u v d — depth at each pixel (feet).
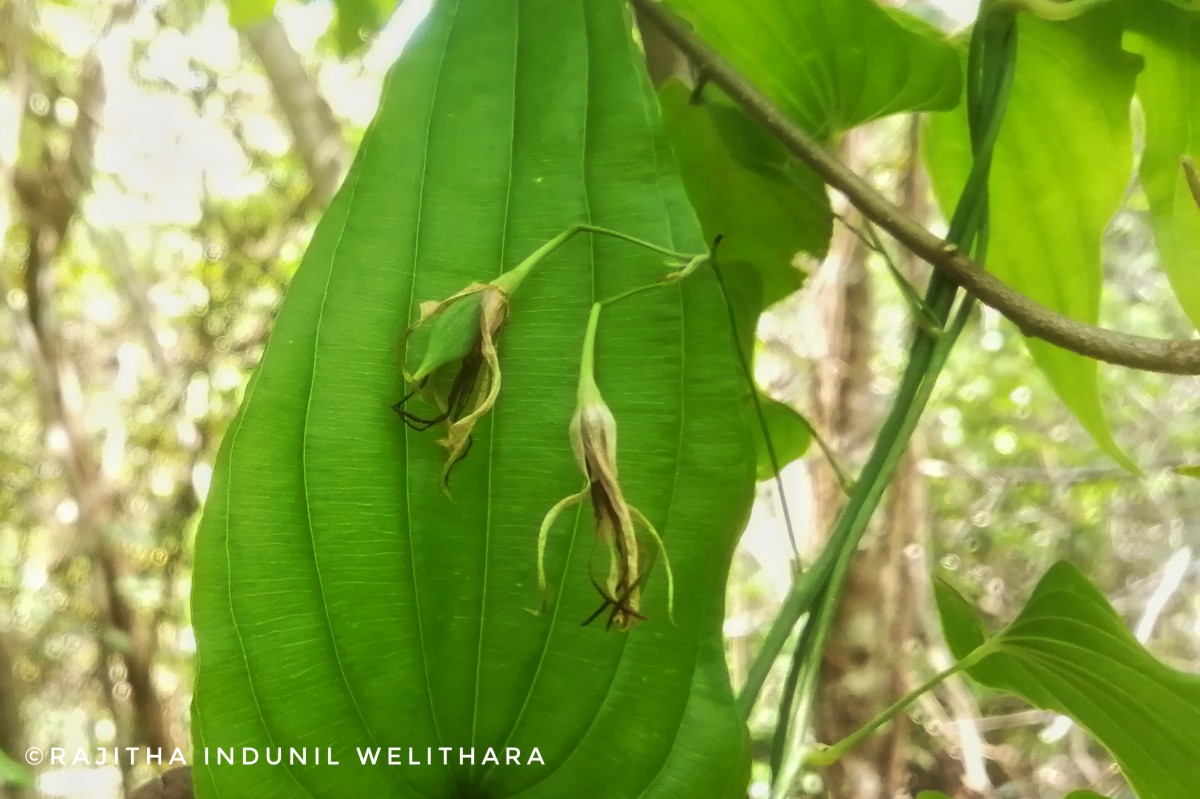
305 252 1.01
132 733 3.43
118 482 3.84
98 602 3.45
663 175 1.01
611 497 0.97
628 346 1.01
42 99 3.00
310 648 0.99
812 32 1.18
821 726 2.71
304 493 0.99
